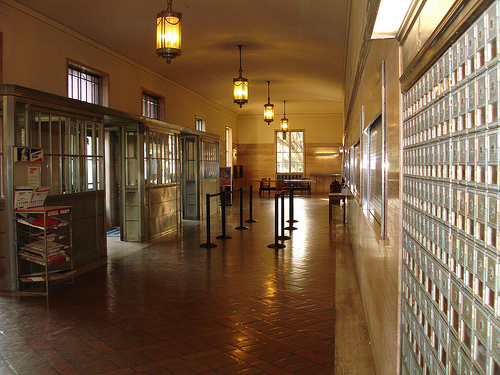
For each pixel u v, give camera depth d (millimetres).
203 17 8000
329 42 9359
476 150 797
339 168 23891
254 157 24531
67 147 6371
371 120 2730
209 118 17828
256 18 8062
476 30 792
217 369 3256
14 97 5312
